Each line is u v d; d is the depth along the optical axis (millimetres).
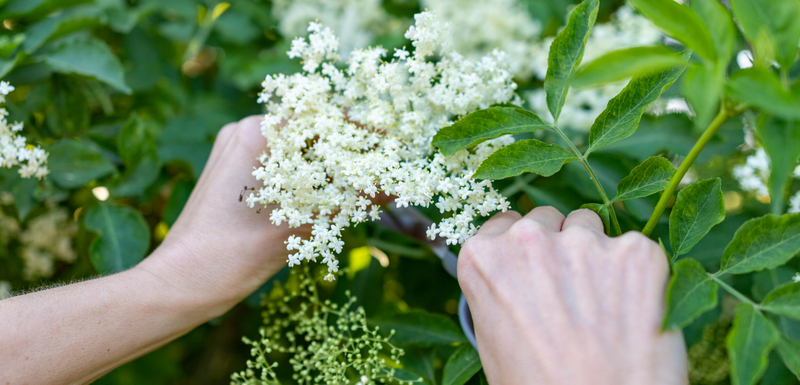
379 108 522
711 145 607
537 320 467
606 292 468
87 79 626
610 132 500
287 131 521
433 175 507
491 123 503
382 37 707
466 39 707
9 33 617
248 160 555
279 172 512
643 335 458
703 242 595
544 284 471
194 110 717
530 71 715
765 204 619
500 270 483
